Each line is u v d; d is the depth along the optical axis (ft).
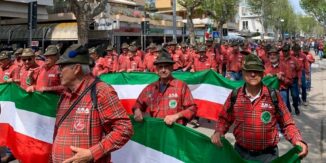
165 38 137.28
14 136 21.39
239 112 14.15
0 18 97.86
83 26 64.85
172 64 17.62
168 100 17.40
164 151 15.62
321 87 59.11
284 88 32.73
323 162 23.56
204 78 31.99
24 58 24.82
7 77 28.86
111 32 95.20
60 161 10.78
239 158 13.26
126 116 10.87
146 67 47.70
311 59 53.83
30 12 43.29
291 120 13.87
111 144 10.57
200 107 32.24
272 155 14.15
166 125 15.52
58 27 96.17
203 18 190.08
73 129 10.71
